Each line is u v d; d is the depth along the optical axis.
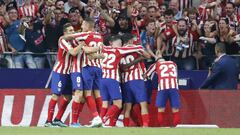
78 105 31.16
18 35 39.50
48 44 39.88
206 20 41.44
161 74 34.81
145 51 35.66
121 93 34.25
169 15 39.59
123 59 34.12
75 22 39.75
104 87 33.56
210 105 36.72
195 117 36.75
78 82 30.98
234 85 36.97
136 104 35.09
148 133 25.00
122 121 35.50
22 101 36.50
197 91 36.78
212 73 36.72
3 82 38.09
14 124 36.38
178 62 39.25
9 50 39.59
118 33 39.38
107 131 25.89
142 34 39.94
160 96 34.94
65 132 25.47
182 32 39.16
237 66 38.22
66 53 31.53
